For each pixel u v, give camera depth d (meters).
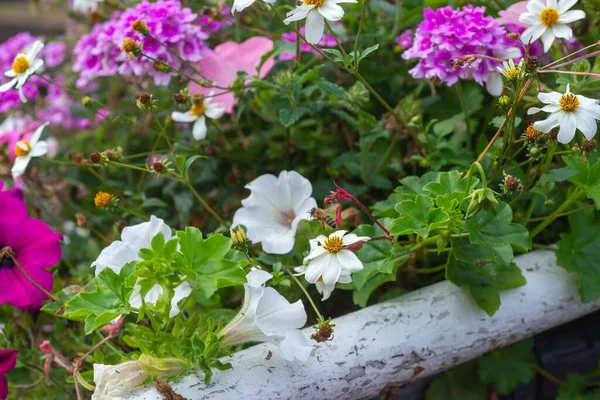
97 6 0.96
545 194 0.74
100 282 0.67
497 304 0.71
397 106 0.82
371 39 0.86
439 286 0.73
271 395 0.66
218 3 0.87
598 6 0.79
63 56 1.01
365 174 0.81
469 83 0.83
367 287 0.71
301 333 0.66
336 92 0.77
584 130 0.66
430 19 0.74
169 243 0.66
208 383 0.66
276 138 0.88
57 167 0.97
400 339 0.70
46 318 0.80
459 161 0.77
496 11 0.81
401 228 0.68
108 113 0.95
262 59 0.79
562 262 0.74
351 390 0.69
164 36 0.78
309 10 0.69
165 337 0.67
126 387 0.66
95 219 0.91
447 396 0.81
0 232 0.73
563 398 0.81
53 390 0.78
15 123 1.02
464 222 0.68
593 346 0.83
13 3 1.59
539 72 0.69
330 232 0.71
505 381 0.80
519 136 0.79
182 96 0.77
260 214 0.74
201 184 0.88
